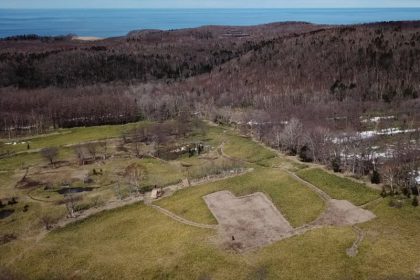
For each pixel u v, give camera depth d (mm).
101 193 105562
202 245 74625
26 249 79938
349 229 76312
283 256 69625
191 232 80188
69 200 101812
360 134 130875
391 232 74250
